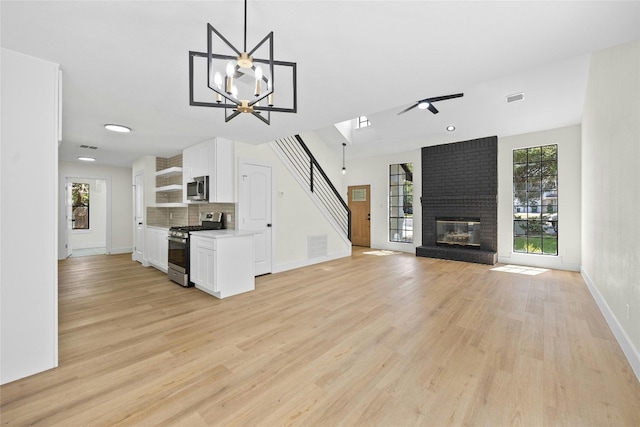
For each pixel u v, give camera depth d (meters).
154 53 2.00
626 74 2.27
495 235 5.85
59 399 1.68
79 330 2.63
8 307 1.85
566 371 1.96
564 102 4.38
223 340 2.44
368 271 5.14
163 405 1.63
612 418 1.51
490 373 1.94
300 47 1.92
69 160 6.36
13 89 1.90
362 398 1.69
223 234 3.73
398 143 6.93
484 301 3.45
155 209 5.88
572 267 5.09
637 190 2.06
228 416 1.54
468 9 1.54
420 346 2.32
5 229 1.84
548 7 1.52
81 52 1.96
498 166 5.92
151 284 4.28
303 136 7.62
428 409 1.59
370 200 8.27
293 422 1.49
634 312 2.08
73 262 6.08
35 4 1.47
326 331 2.62
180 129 3.83
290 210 5.38
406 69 2.24
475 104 4.88
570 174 5.12
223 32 1.77
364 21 1.65
